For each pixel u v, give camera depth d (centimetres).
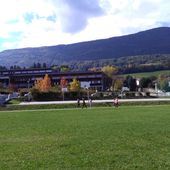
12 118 7000
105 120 5894
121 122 5447
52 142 3469
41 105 11025
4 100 14062
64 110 9400
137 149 2905
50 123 5666
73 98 15850
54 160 2531
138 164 2331
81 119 6269
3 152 2923
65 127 4950
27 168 2291
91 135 3928
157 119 5856
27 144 3381
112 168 2244
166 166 2258
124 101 11738
